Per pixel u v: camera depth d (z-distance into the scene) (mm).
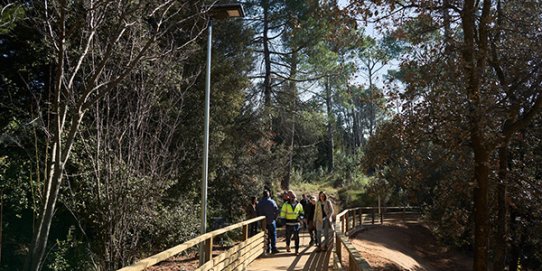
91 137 10188
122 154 11039
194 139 16984
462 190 13281
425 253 25594
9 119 12969
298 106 31406
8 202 12445
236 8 10633
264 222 14102
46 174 7184
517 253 17438
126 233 10039
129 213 10094
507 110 11445
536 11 12547
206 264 7426
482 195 11500
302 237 19422
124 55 9148
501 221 14188
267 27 29516
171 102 12914
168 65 11000
